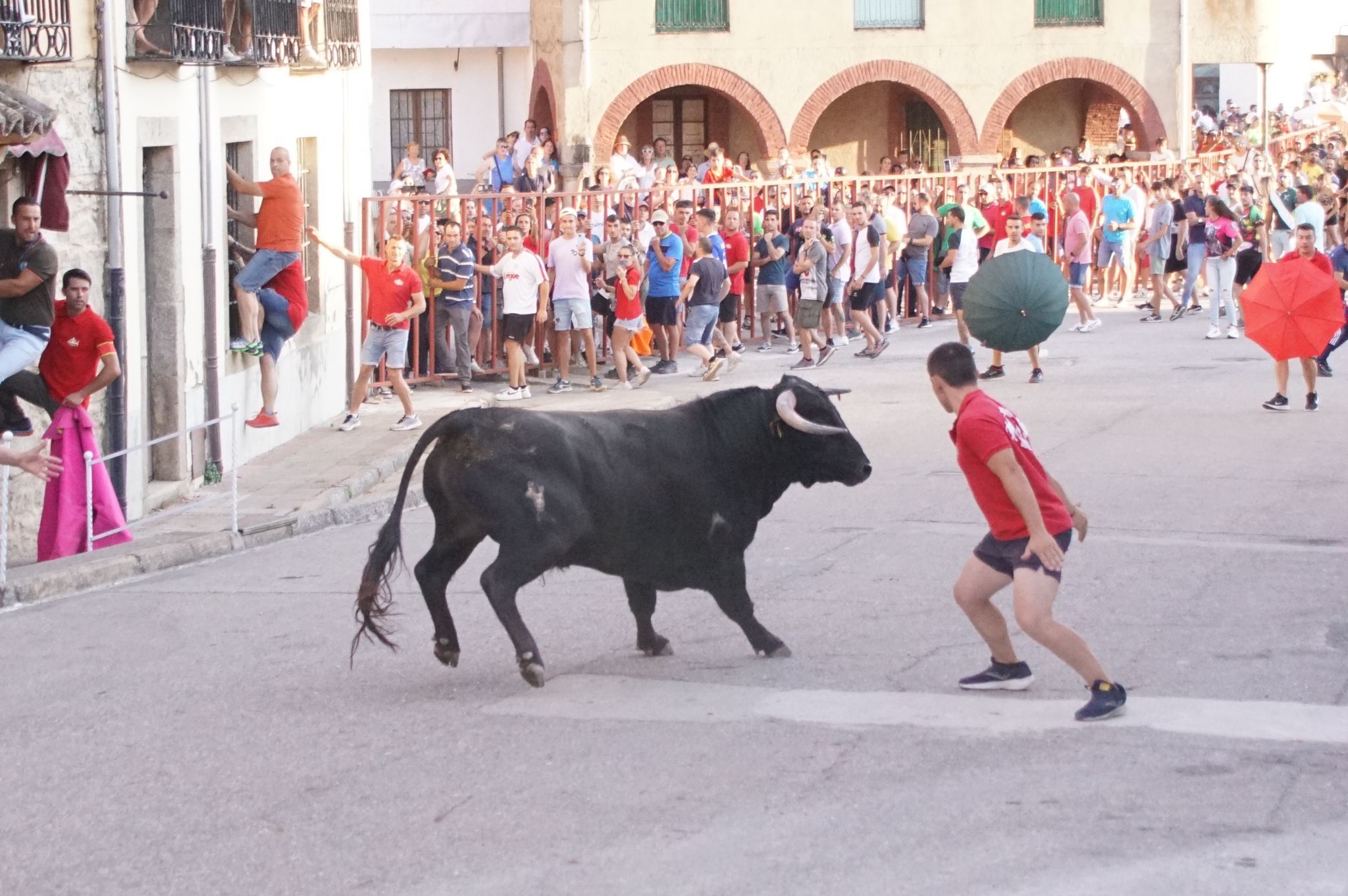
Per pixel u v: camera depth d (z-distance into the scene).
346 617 16.80
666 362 35.75
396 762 12.11
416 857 10.34
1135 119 58.28
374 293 29.27
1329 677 13.47
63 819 11.18
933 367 12.67
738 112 59.09
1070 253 40.47
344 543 21.33
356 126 33.06
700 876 9.87
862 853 10.14
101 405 22.28
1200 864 9.80
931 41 56.56
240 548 21.20
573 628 15.88
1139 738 12.02
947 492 22.31
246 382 27.02
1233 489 21.70
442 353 34.47
